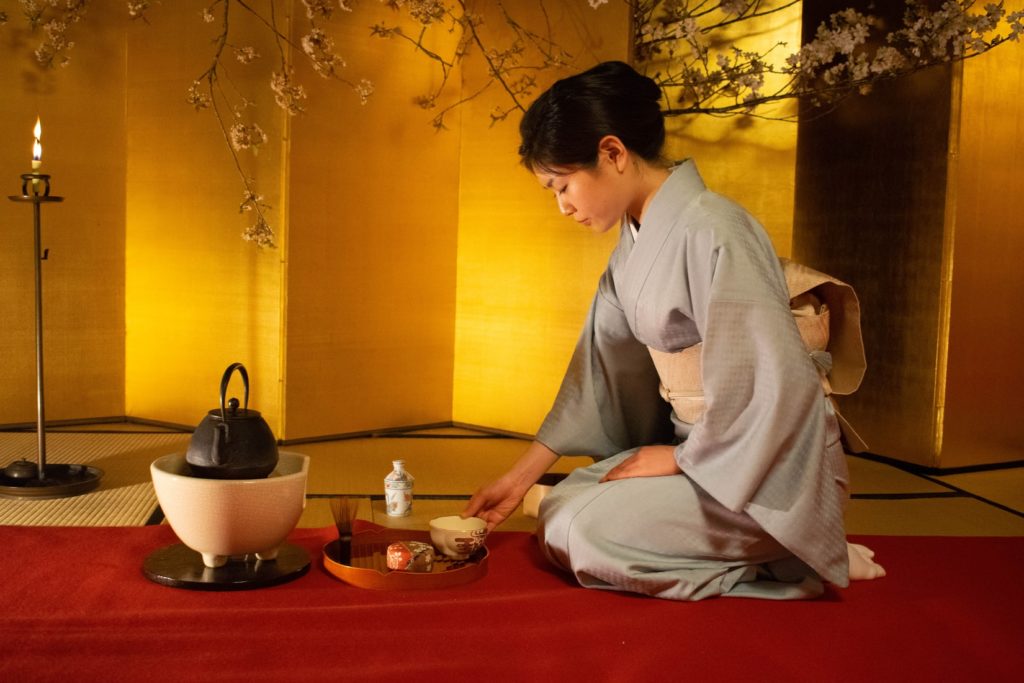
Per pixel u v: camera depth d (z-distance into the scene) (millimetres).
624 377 2537
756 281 2057
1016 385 3902
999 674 1784
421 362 4168
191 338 3926
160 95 3928
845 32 3662
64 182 3928
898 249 3848
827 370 2260
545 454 2559
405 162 4016
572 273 3889
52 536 2424
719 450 2076
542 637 1870
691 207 2166
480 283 4160
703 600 2131
